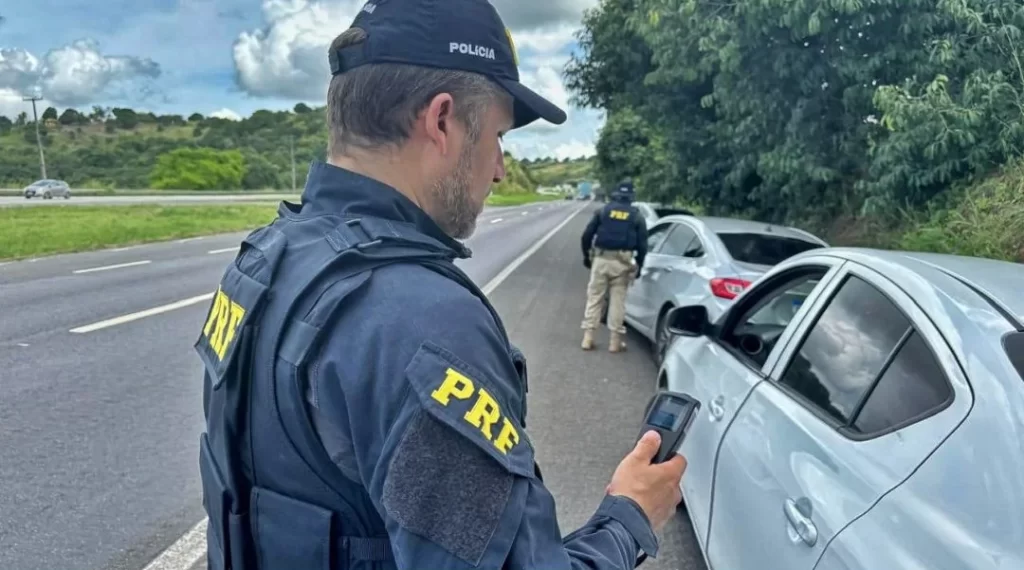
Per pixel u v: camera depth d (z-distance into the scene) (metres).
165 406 5.07
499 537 0.87
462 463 0.87
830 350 2.42
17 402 5.08
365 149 1.08
